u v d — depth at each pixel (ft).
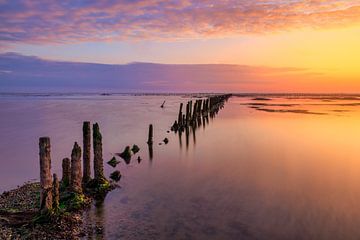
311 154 67.87
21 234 32.86
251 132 99.81
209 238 32.14
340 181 49.29
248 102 303.48
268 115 155.84
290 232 32.94
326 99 383.04
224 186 47.42
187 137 93.61
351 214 36.99
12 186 50.93
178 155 69.51
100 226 35.17
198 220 36.19
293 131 100.73
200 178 51.75
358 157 65.10
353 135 92.73
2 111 187.32
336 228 33.63
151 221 36.27
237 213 37.76
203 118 142.10
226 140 86.74
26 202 41.45
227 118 143.74
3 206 40.22
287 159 63.46
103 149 77.20
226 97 339.36
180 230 33.94
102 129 111.34
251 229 33.73
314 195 43.19
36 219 34.71
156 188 47.42
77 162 42.04
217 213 37.91
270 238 31.86
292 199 41.83
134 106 256.11
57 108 217.77
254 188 46.24
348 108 203.62
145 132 104.73
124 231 34.01
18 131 105.70
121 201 42.63
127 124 126.93
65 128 112.78
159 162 63.52
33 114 167.94
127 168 59.47
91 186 46.42
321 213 37.35
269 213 37.52
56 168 59.72
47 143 35.19
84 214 38.52
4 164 64.13
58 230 33.99
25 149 77.87
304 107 217.15
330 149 73.00
